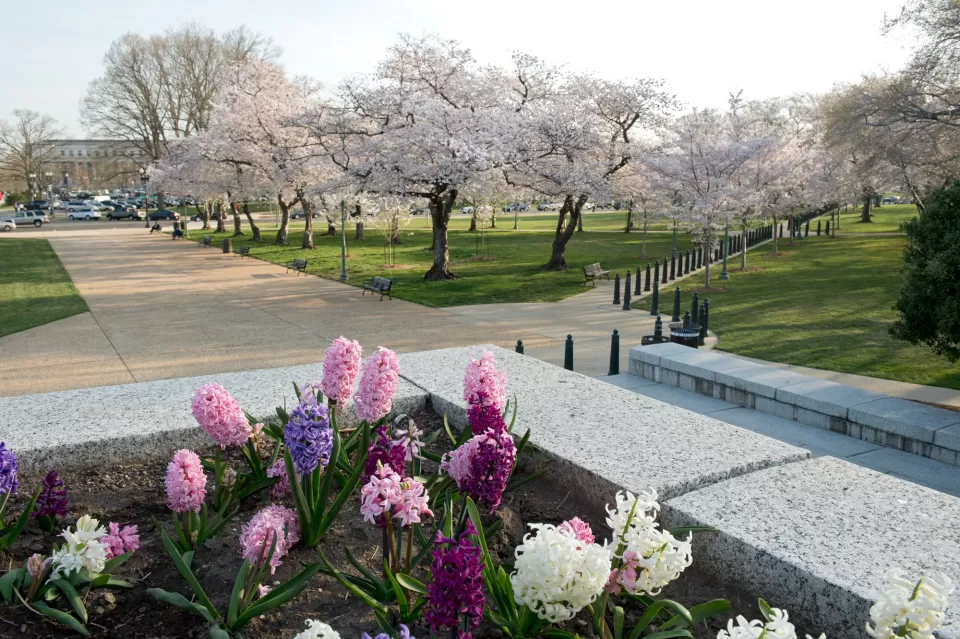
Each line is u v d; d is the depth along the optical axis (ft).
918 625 6.15
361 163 91.15
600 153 101.91
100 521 11.65
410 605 9.13
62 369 45.70
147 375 43.96
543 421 14.98
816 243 142.31
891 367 40.98
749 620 9.24
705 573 10.37
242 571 8.96
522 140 90.12
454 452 10.53
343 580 8.50
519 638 8.11
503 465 9.65
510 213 322.96
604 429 14.40
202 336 56.80
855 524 10.23
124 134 224.12
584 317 64.49
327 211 135.13
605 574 7.13
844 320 57.67
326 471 10.66
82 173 485.56
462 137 87.86
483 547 8.67
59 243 163.73
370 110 95.55
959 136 88.07
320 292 84.07
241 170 141.18
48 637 8.63
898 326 32.07
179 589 9.69
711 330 55.16
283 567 10.11
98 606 9.20
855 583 8.59
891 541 9.70
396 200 91.97
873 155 96.17
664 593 9.86
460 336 55.88
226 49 217.77
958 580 8.64
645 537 7.92
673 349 39.75
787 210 125.49
